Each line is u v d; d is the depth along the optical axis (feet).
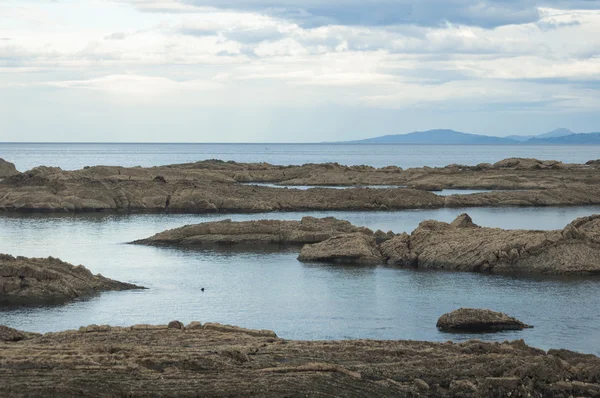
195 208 437.58
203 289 214.48
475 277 234.17
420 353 137.90
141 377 118.93
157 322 177.68
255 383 118.52
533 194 495.82
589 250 243.40
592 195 506.48
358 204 453.99
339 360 132.77
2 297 196.65
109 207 435.53
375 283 224.94
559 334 168.76
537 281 227.81
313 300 202.69
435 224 277.44
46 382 115.03
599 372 126.11
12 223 373.20
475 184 599.57
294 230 306.96
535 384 123.24
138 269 247.70
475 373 125.49
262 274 239.30
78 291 205.98
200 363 125.80
